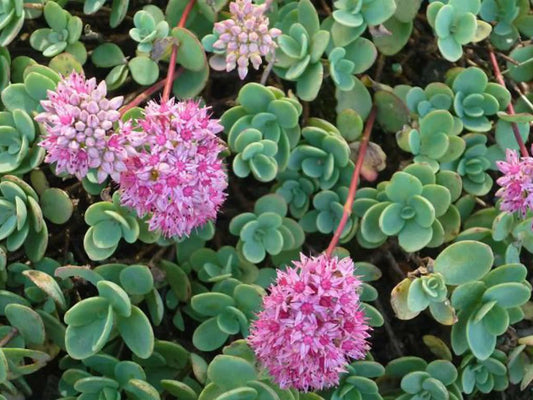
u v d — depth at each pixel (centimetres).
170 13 34
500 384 32
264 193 35
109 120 27
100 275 31
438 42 32
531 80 36
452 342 31
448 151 33
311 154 33
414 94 33
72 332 30
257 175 31
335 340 27
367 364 31
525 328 34
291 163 33
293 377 28
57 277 32
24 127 31
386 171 35
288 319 27
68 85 28
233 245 35
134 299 31
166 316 34
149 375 32
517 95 36
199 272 33
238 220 32
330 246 31
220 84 36
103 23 36
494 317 31
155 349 31
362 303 31
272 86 34
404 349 35
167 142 28
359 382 30
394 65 36
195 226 31
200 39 34
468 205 33
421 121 32
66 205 31
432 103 33
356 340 28
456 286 32
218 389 30
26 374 33
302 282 27
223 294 30
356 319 28
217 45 31
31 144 31
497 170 35
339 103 33
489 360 31
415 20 37
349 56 33
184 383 31
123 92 35
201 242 33
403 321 35
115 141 28
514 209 30
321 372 27
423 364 31
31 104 32
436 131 32
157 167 28
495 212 33
